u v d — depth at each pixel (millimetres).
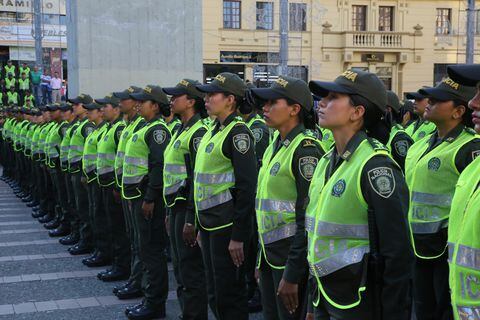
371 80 2482
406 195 2348
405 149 5070
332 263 2398
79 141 7168
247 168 3570
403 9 30953
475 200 1956
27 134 11172
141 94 5031
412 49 31250
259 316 4957
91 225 6738
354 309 2361
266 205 3135
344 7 30156
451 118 3594
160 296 4781
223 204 3680
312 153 2992
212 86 3715
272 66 26719
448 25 31734
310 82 2508
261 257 3221
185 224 4055
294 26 29094
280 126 3168
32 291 5625
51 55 28844
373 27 30609
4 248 7496
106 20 10477
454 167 3527
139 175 4902
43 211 9680
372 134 2541
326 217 2428
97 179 6230
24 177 11953
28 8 28688
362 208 2352
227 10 28359
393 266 2268
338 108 2469
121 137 5598
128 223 5266
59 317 4887
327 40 29984
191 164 4238
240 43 28500
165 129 4914
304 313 2908
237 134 3629
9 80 22719
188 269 4238
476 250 1913
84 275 6203
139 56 10711
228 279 3701
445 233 3547
